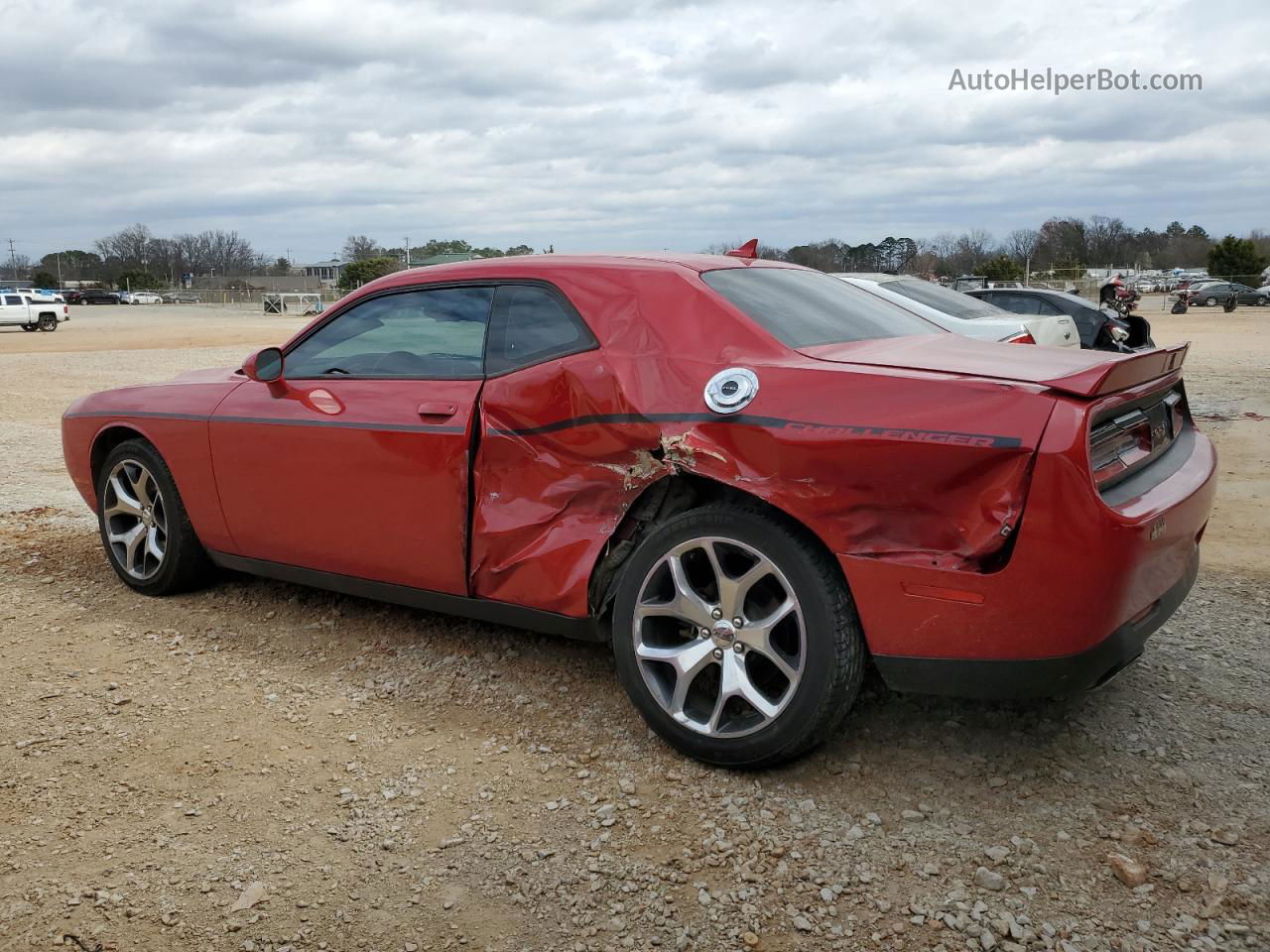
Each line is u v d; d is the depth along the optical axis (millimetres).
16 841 2869
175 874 2717
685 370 3227
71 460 5160
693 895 2596
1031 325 9250
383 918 2535
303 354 4289
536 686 3822
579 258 3756
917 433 2768
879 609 2885
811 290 3934
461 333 3811
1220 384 13961
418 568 3854
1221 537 5902
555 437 3443
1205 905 2502
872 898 2564
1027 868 2670
